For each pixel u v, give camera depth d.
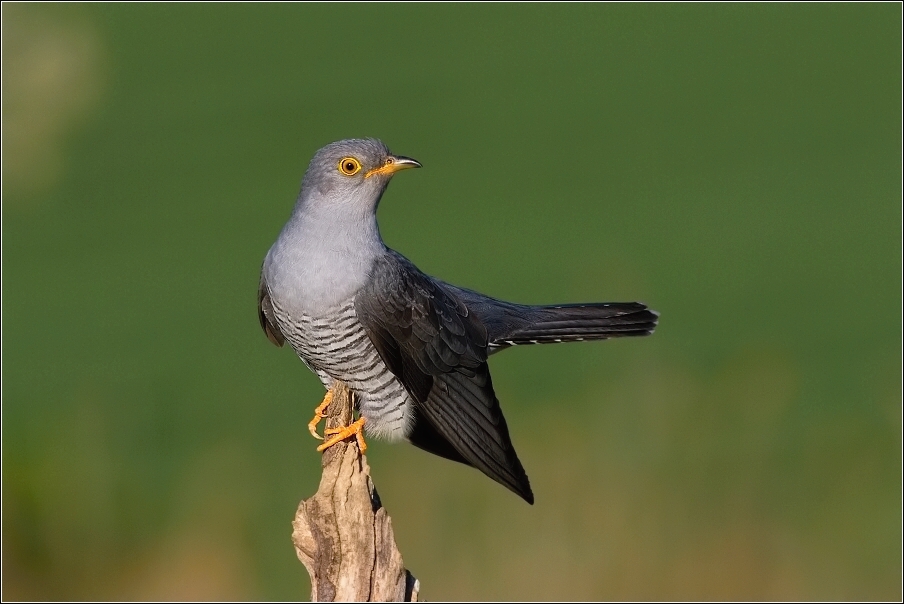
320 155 6.96
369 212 7.09
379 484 10.63
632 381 12.69
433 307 7.46
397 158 7.02
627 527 10.78
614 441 11.66
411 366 7.33
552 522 10.66
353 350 7.17
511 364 13.13
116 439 11.97
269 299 7.39
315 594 5.33
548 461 11.42
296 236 7.01
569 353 13.34
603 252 15.32
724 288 14.52
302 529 5.42
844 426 12.18
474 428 7.47
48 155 17.41
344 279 6.97
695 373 12.98
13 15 18.52
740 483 11.39
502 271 14.70
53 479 11.53
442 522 10.46
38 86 17.92
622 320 8.19
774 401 12.52
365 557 5.31
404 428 7.61
